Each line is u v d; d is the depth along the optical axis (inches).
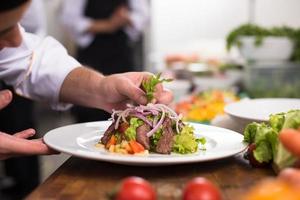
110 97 46.3
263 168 36.9
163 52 163.3
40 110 168.2
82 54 133.6
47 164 125.3
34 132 42.1
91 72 48.9
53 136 40.2
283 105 49.8
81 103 49.6
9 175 114.8
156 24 177.2
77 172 35.9
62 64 50.2
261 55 96.8
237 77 108.7
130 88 43.6
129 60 135.3
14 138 38.7
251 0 149.1
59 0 168.6
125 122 40.6
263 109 49.1
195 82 108.0
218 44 145.3
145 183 26.5
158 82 43.2
